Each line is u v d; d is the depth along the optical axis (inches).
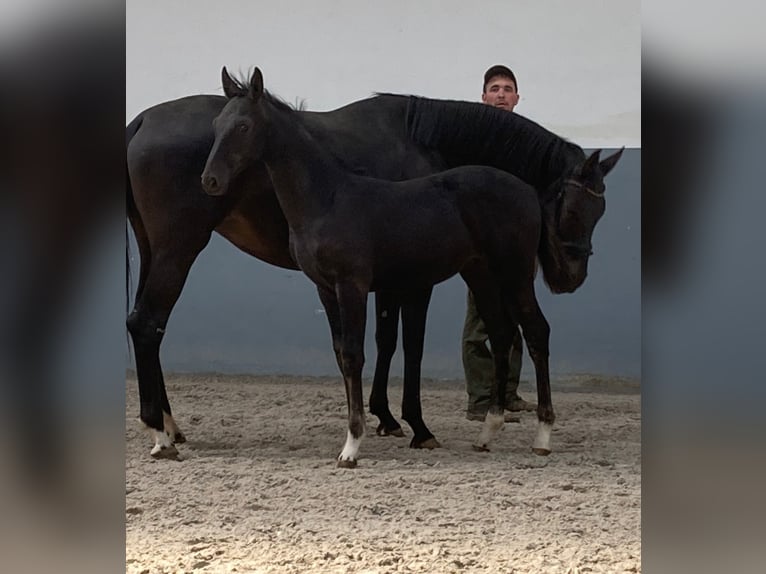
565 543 133.4
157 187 194.2
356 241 182.1
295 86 305.3
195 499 159.6
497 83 241.1
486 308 201.6
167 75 303.7
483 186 192.9
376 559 125.9
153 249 196.4
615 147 303.6
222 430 231.3
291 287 309.7
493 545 132.7
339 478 173.8
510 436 224.4
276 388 293.9
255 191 201.2
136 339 194.1
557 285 206.8
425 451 202.4
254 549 131.3
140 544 133.8
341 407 264.7
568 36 302.8
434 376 306.0
